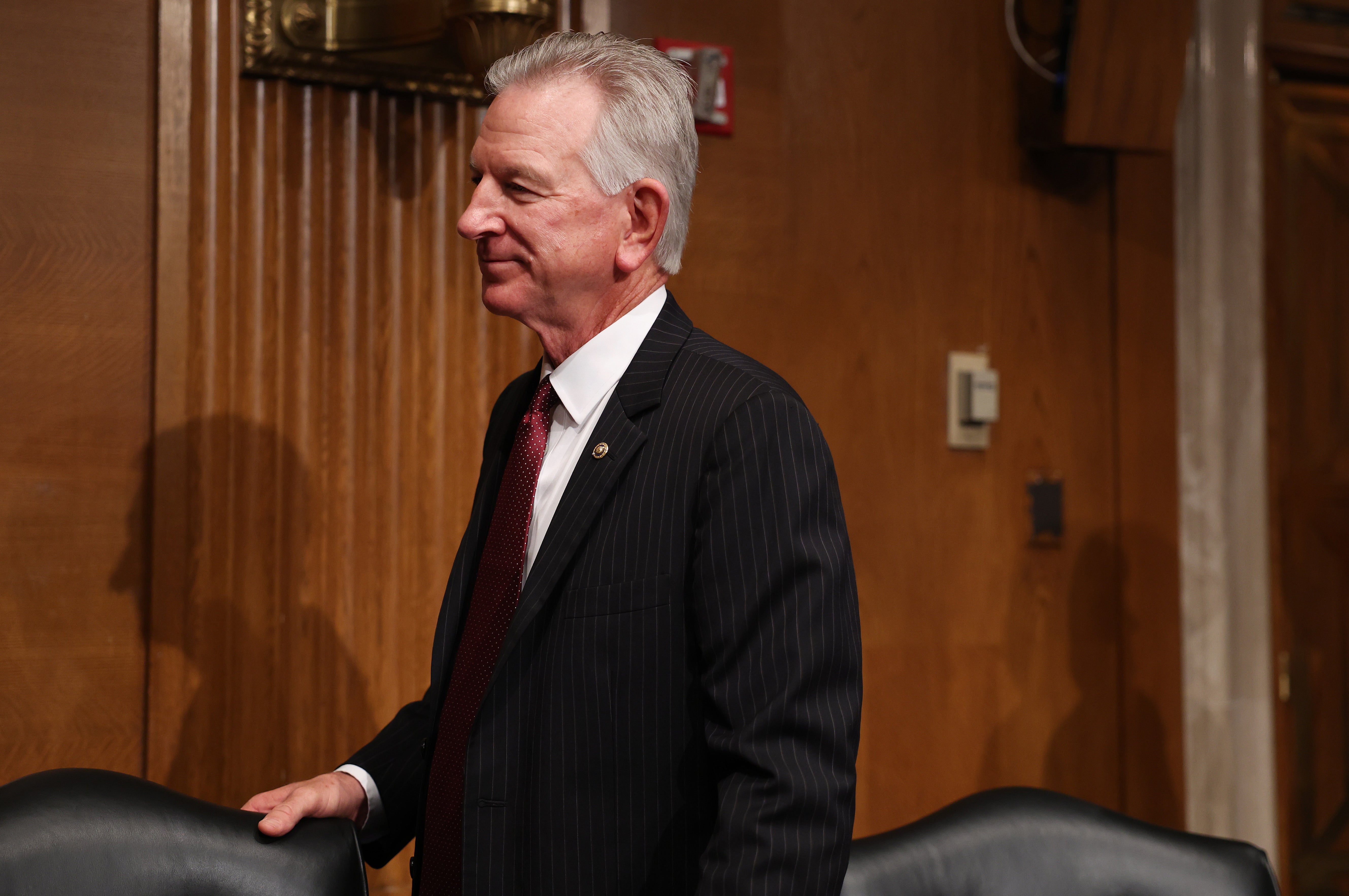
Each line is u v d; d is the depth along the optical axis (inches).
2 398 69.1
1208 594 103.7
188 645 71.1
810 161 93.6
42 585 69.6
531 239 43.3
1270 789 104.0
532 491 45.1
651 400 42.8
